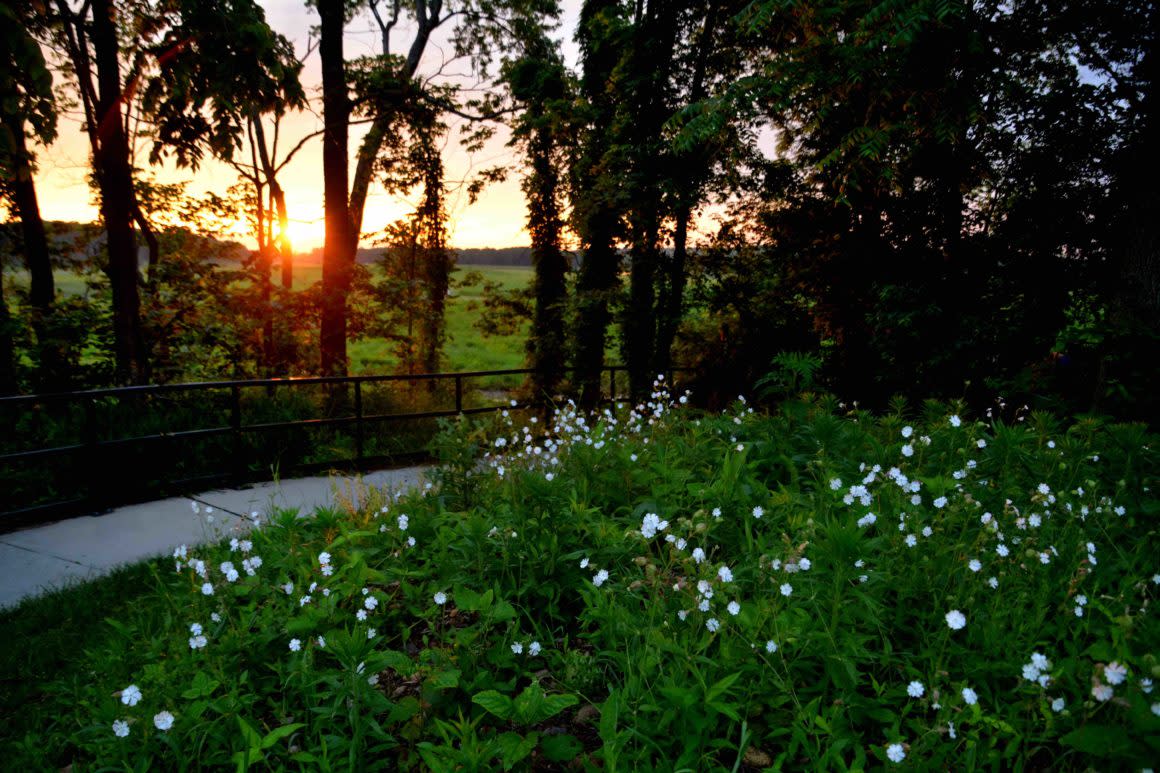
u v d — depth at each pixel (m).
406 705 2.59
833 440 4.82
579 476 4.62
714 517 3.61
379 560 3.89
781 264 13.59
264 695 2.88
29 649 3.71
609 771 2.06
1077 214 10.36
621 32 13.32
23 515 6.02
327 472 7.86
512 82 16.55
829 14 8.62
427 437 9.66
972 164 10.84
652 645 2.67
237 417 7.24
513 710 2.30
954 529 3.48
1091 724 2.15
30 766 2.73
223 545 4.81
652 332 14.16
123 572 4.68
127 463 6.91
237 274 12.05
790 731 2.29
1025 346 9.97
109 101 9.14
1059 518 3.55
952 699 2.25
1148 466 4.27
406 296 14.45
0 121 7.77
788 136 13.24
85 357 9.39
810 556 3.02
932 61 8.51
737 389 13.33
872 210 11.88
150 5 9.57
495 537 3.52
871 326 11.31
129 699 2.40
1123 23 9.07
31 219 10.81
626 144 13.62
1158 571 3.05
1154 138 7.87
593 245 14.38
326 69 13.92
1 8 6.95
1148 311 7.48
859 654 2.49
